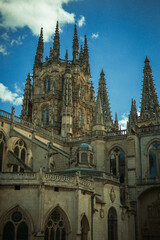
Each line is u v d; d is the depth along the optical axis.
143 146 72.44
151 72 115.38
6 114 63.41
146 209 66.38
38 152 63.69
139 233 63.50
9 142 62.62
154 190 66.50
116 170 73.88
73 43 109.44
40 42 109.62
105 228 50.38
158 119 104.38
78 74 104.94
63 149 81.31
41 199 40.50
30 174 42.22
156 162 70.12
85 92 109.38
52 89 98.81
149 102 110.31
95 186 52.19
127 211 59.81
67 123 90.38
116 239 53.12
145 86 113.44
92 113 108.75
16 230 40.06
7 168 59.41
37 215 39.97
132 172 68.38
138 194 66.06
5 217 40.56
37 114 98.94
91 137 77.25
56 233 41.47
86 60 114.56
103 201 51.50
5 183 41.75
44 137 74.31
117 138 75.56
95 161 74.75
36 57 107.38
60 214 42.41
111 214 53.91
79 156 63.12
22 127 67.25
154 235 63.62
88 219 45.62
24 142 65.69
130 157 69.81
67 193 43.50
